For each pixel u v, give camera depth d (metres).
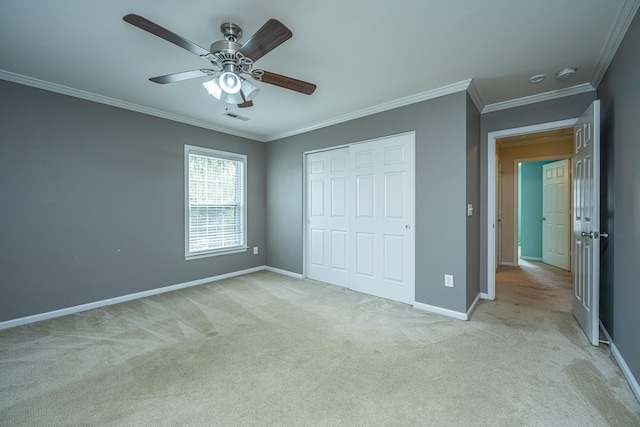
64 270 2.89
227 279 4.27
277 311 2.96
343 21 1.83
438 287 2.88
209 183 4.15
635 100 1.72
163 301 3.29
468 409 1.53
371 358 2.04
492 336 2.37
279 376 1.84
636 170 1.72
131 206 3.35
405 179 3.19
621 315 1.93
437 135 2.88
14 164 2.61
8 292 2.59
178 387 1.73
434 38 2.02
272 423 1.45
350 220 3.71
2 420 1.46
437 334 2.42
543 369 1.89
